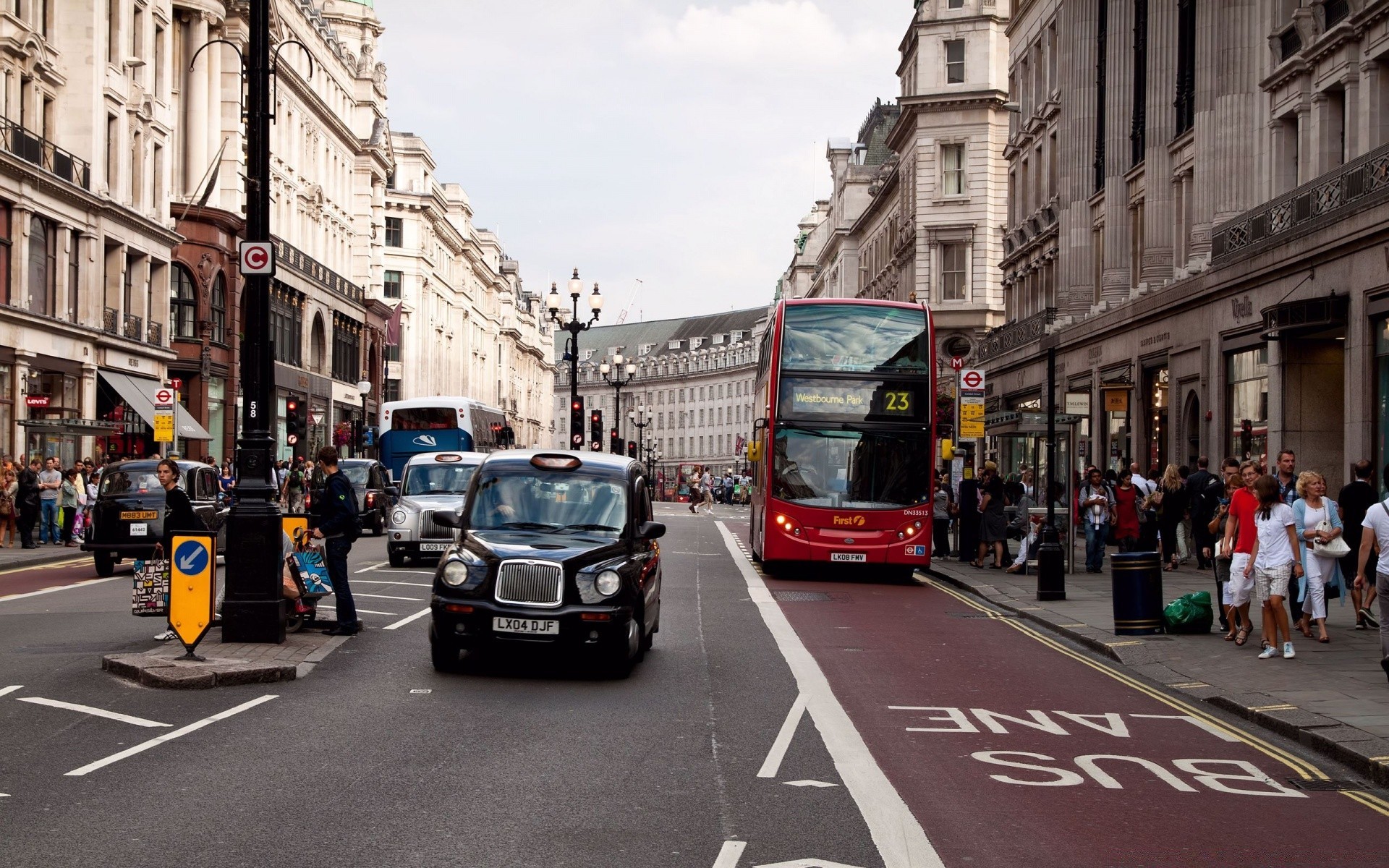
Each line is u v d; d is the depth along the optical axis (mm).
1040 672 13789
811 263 135500
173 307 50344
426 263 95500
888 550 24266
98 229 43219
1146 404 35438
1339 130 26500
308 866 6434
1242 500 15531
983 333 64188
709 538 42000
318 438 65125
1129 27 38938
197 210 50812
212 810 7449
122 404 44219
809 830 7305
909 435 24516
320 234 69438
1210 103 31797
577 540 13039
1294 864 7000
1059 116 45156
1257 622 17812
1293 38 27797
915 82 65438
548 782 8344
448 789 8078
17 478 31344
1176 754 9789
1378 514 12578
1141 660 14414
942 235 64812
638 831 7215
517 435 147875
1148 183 35875
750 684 12547
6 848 6617
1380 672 13305
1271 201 26922
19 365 37969
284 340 60969
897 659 14500
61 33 42719
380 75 81000
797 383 24656
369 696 11336
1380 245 22203
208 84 54125
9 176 37375
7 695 11000
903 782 8633
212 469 25250
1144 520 26719
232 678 11703
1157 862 6953
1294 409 25969
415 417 42844
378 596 19906
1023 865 6801
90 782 8086
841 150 111375
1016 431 26984
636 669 13391
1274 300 26641
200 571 12438
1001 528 27406
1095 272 42500
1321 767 9453
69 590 20938
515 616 12305
